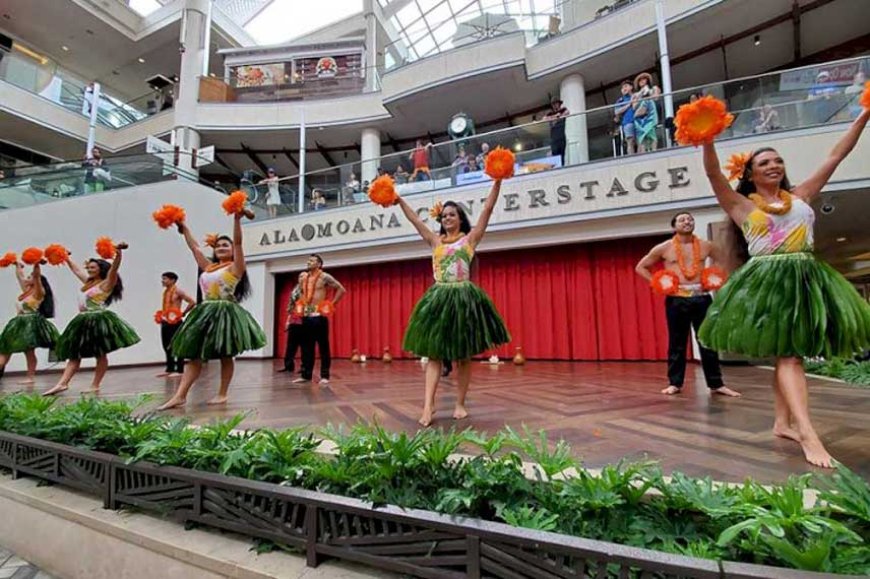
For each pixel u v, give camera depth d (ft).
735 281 5.63
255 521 4.42
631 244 22.84
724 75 31.22
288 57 41.96
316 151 43.73
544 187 23.17
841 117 17.87
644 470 4.21
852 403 9.16
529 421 7.65
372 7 42.29
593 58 29.48
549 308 24.35
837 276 5.22
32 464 6.63
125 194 27.09
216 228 32.24
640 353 22.33
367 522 3.91
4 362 16.76
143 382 16.69
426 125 38.60
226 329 10.29
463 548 3.45
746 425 6.98
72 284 24.32
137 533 4.91
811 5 25.08
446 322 7.73
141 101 49.42
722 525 3.33
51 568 5.65
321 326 15.72
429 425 7.53
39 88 38.47
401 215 27.17
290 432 5.35
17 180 23.59
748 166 5.91
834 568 2.75
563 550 3.08
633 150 21.50
